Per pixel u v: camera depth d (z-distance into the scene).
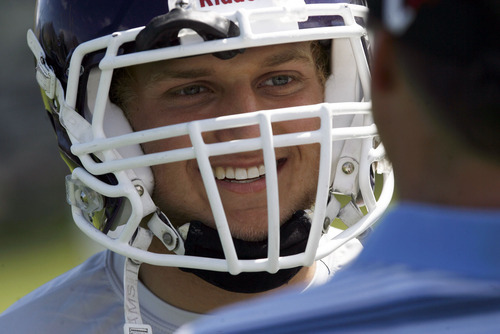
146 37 4.90
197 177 5.26
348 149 5.58
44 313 5.66
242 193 5.24
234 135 5.16
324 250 5.25
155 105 5.26
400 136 2.70
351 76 5.59
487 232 2.48
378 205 5.57
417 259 2.58
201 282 5.37
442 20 2.53
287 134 4.93
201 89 5.23
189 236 5.22
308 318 2.68
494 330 2.42
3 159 23.50
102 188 5.20
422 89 2.57
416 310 2.52
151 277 5.48
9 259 18.95
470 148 2.52
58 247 19.80
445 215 2.56
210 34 4.86
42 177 23.69
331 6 5.17
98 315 5.62
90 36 5.23
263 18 5.00
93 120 5.13
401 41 2.62
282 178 5.29
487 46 2.48
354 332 2.59
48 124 24.14
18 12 24.72
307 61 5.27
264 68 5.16
